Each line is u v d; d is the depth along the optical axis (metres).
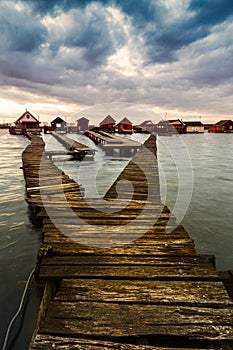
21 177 13.44
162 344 2.66
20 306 3.88
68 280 3.42
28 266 5.05
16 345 3.31
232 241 6.46
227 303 2.98
